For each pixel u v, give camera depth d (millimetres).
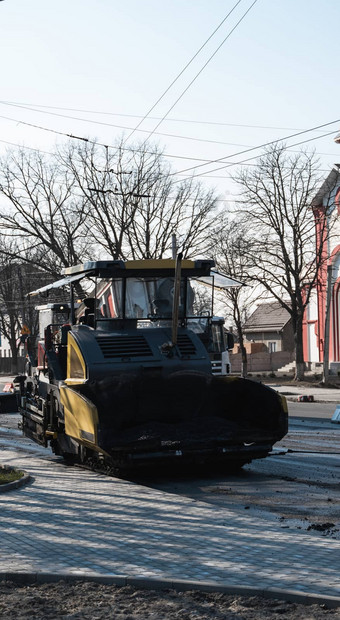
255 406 13070
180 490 11562
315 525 8516
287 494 10953
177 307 12773
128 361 12602
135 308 14008
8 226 50438
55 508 9602
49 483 11844
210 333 14508
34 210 50375
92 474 12945
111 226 47531
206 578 6199
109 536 7898
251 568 6488
